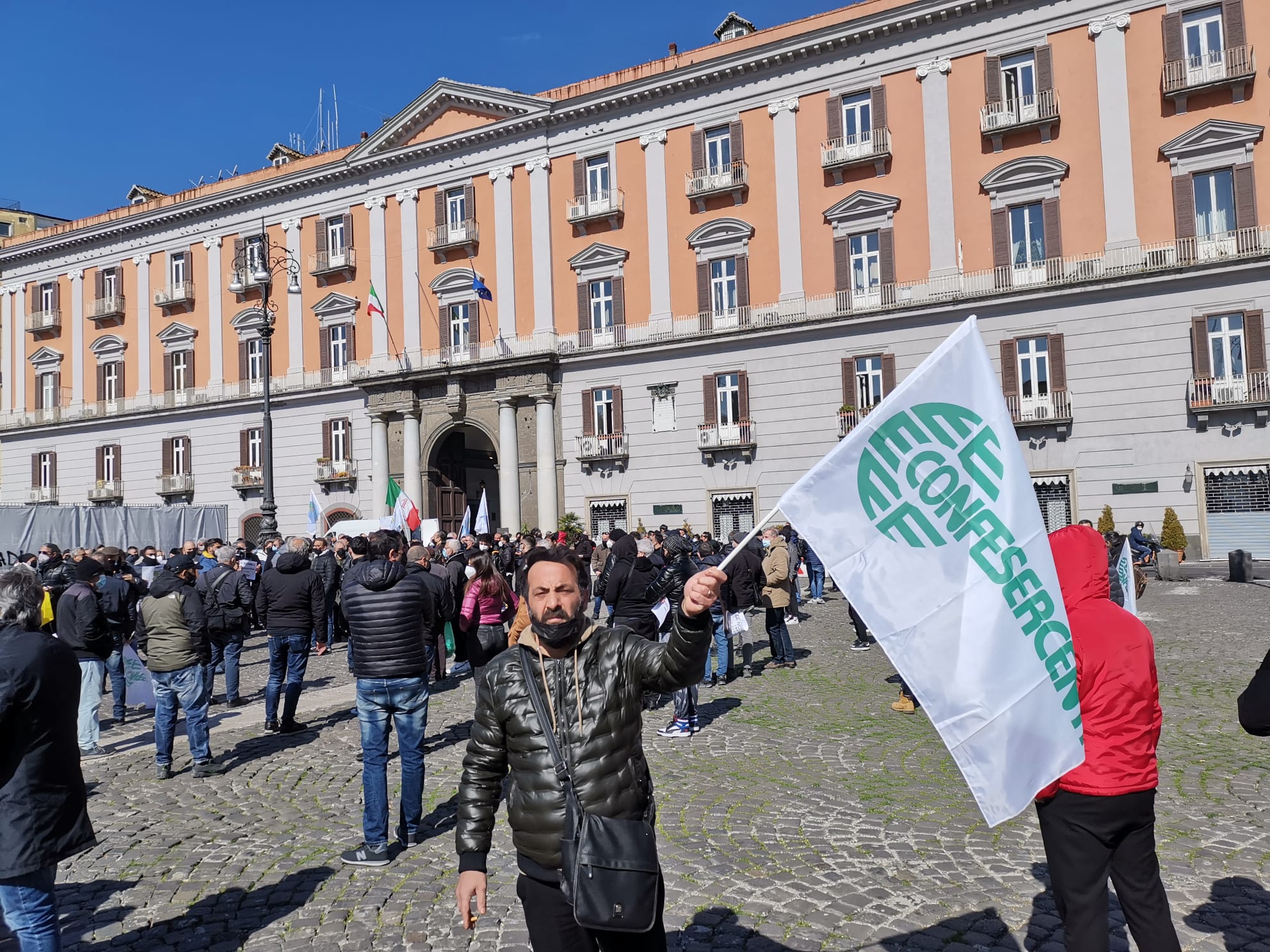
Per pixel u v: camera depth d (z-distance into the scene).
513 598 9.29
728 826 5.82
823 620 17.28
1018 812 2.95
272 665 9.26
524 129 32.72
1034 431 25.38
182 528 30.86
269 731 9.32
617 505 31.16
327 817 6.47
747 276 29.31
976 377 3.31
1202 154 23.73
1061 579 3.18
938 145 26.77
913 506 3.19
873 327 27.31
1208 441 23.38
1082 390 24.80
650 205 30.84
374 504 34.84
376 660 5.65
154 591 7.73
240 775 7.68
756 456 28.95
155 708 8.27
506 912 4.70
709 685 11.20
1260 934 4.08
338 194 36.44
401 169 35.09
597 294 32.00
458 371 32.84
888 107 27.50
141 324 40.62
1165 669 10.66
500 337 33.06
